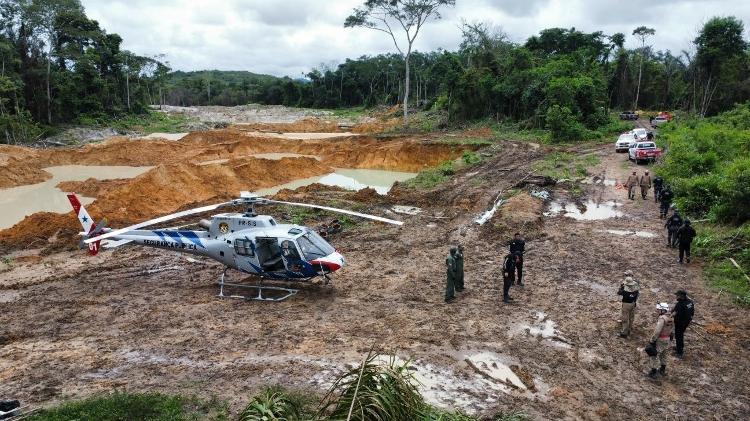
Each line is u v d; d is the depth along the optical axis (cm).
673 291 1405
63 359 1063
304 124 7756
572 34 7975
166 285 1551
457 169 3600
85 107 7356
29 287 1558
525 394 923
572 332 1178
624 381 973
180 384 936
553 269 1609
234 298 1425
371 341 1125
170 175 3241
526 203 2362
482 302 1363
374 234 2088
